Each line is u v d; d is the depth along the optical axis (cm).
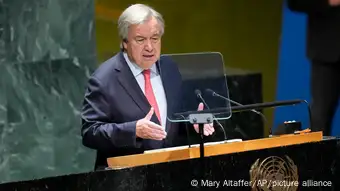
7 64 1280
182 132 867
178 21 1299
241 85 1318
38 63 1295
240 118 1201
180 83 852
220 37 1327
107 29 1282
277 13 1322
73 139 1320
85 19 1285
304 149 767
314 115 1316
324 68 1302
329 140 785
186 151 722
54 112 1309
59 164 1320
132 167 676
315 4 1284
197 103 835
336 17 1277
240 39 1330
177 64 858
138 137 802
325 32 1288
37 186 631
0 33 1270
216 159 714
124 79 834
